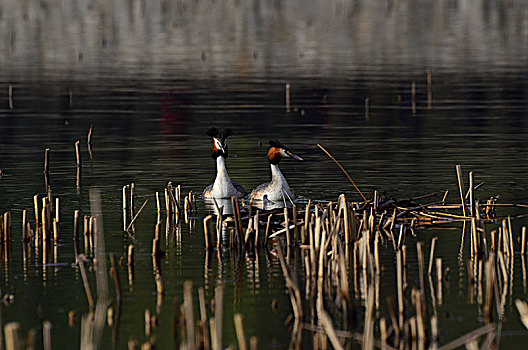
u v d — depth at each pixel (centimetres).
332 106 3372
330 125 2934
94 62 4912
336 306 1220
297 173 2164
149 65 4775
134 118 3097
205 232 1498
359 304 1217
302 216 1653
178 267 1402
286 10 8244
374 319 1148
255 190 1912
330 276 1344
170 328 1127
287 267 1184
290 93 3719
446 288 1286
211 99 3553
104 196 1923
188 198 1781
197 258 1454
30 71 4497
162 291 1261
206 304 1222
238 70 4550
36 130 2850
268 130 2847
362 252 1349
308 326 1139
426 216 1683
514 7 8212
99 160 2358
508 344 1076
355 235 1491
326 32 6469
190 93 3728
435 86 3906
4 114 3188
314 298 1238
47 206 1549
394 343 1069
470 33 6347
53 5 8588
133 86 3950
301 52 5353
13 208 1803
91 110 3272
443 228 1633
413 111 3228
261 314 1184
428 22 7119
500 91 3716
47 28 6769
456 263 1408
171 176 2156
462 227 1638
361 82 4053
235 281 1328
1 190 1975
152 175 2164
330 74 4356
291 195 1878
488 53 5234
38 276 1358
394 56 5134
